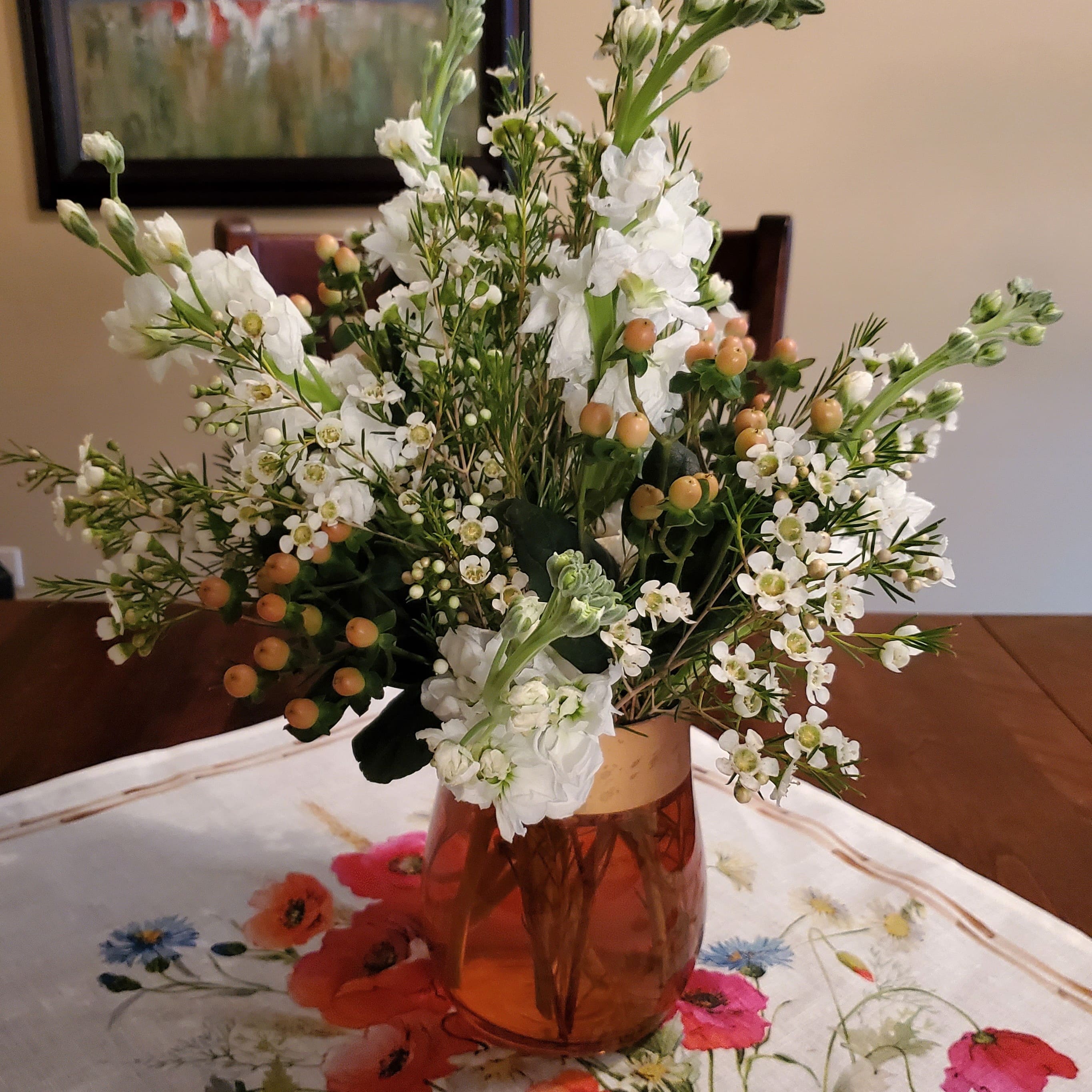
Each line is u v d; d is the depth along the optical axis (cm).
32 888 68
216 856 72
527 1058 56
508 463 50
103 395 224
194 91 204
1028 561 233
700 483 43
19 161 208
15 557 233
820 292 217
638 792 52
